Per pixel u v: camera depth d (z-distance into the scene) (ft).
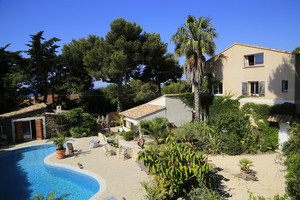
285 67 55.06
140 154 31.04
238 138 54.95
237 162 47.57
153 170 29.14
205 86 79.97
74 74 117.70
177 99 80.84
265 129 58.54
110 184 37.99
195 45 63.77
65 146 69.51
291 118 52.85
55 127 82.58
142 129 70.64
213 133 57.41
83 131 83.82
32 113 77.77
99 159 53.36
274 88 57.93
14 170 49.32
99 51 96.99
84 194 36.96
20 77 98.68
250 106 62.75
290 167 25.90
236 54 68.28
